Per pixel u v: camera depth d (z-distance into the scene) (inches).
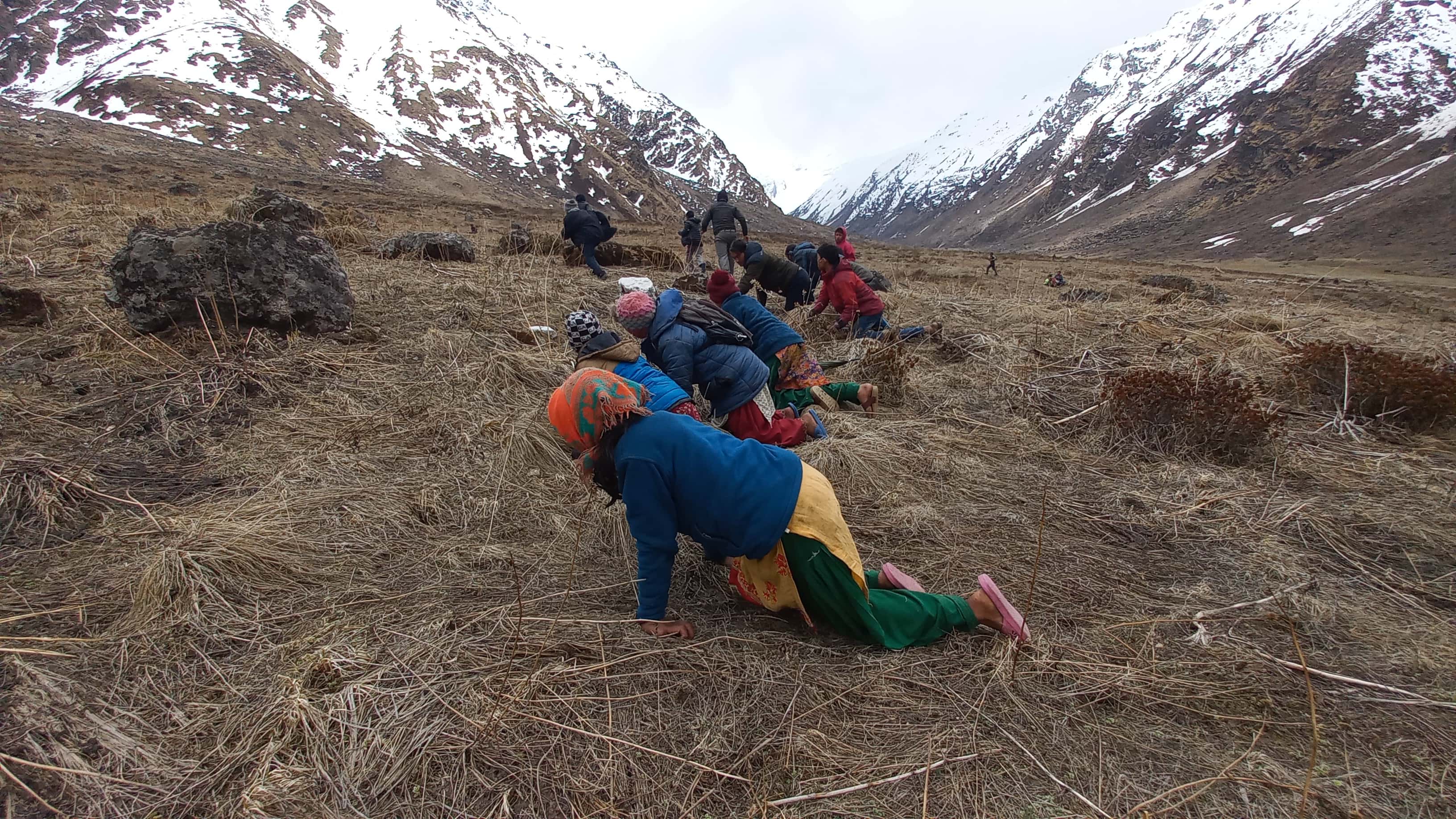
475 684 100.5
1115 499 167.8
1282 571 136.7
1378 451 198.2
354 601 117.5
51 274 293.0
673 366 163.8
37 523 131.0
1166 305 393.1
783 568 108.8
